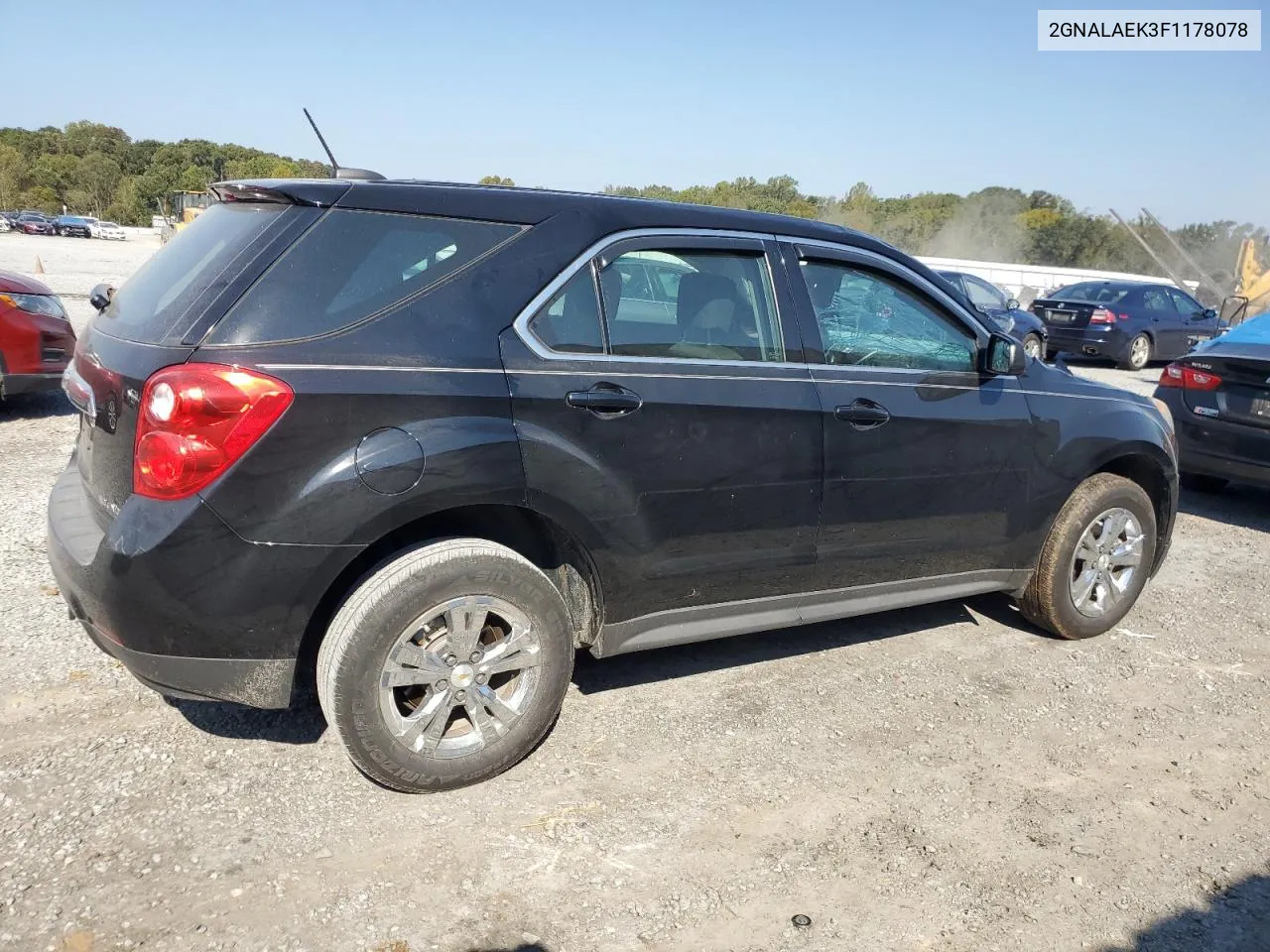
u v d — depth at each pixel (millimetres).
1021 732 3621
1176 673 4227
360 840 2752
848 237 3779
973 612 4871
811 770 3270
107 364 2762
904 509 3793
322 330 2689
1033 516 4191
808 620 3729
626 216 3250
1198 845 2967
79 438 3154
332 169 3383
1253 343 6934
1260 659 4430
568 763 3227
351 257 2793
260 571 2611
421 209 2926
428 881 2602
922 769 3316
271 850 2686
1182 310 16750
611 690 3777
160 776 3002
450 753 2949
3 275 7340
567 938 2424
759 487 3398
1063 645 4484
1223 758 3514
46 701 3412
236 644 2662
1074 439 4234
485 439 2824
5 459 6625
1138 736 3643
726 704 3705
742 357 3408
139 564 2551
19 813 2773
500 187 3139
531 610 2998
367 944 2361
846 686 3922
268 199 2871
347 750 2809
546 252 3059
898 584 3951
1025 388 4152
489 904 2527
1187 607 5074
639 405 3115
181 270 2881
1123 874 2803
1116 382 14312
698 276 3363
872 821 2992
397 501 2713
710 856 2777
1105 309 16016
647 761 3266
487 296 2932
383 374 2715
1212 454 6863
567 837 2822
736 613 3559
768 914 2551
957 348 3990
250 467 2562
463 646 2902
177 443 2529
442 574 2803
